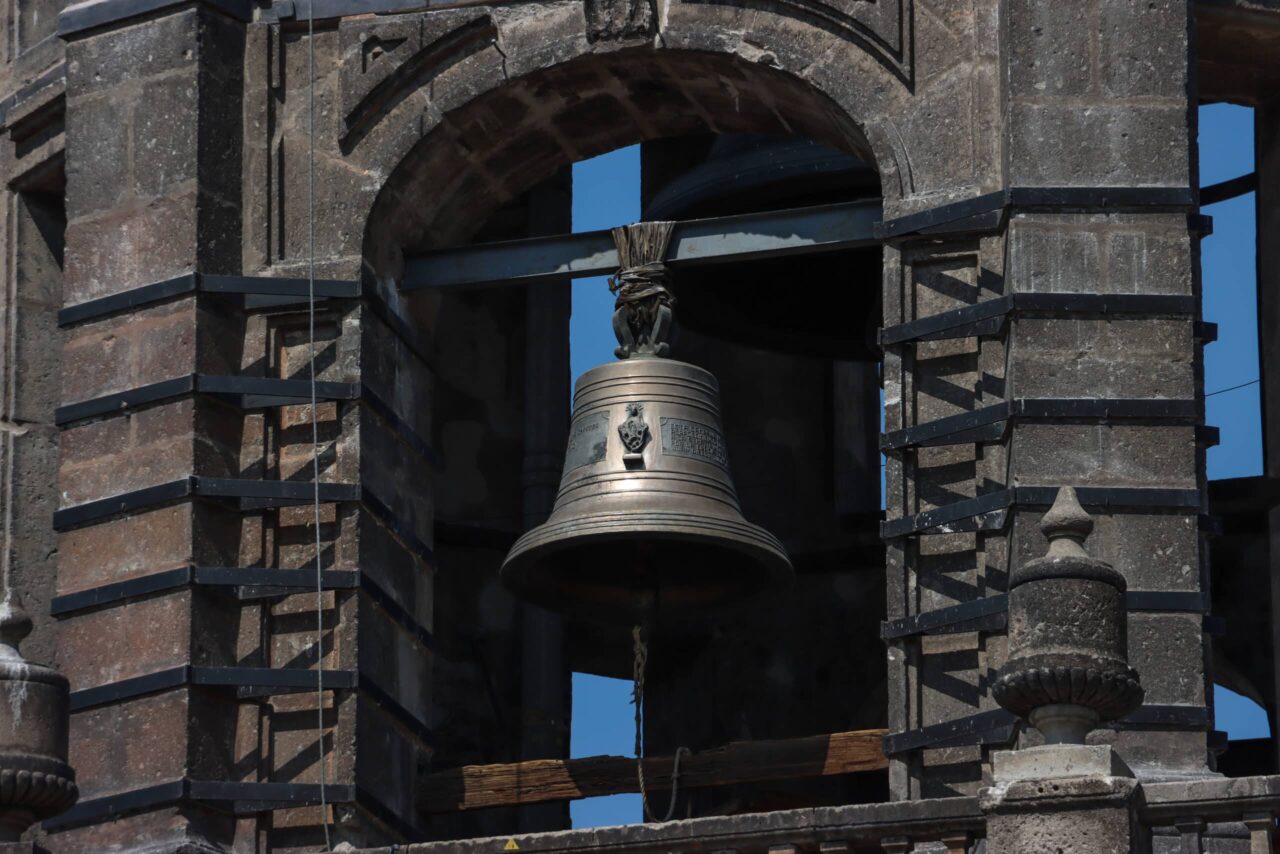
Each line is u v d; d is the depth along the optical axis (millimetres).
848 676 50906
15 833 35031
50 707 35406
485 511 51281
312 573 39875
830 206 40406
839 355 47688
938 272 39531
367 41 41844
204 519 40188
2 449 43781
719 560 39875
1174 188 39000
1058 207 38938
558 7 41594
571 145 42594
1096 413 38156
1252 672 46094
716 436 39406
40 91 43781
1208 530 38156
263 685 39375
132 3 42312
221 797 38875
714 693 51281
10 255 44500
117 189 41781
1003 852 31844
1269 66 43031
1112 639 32438
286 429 40875
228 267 41312
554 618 50531
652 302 40094
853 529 51594
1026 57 39500
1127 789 31703
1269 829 32406
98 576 40344
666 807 49406
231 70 42062
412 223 42031
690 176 45094
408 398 41719
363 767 39531
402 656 40688
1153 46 39562
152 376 40781
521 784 40500
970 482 38844
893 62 40281
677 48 40969
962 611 37938
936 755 37844
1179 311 38625
